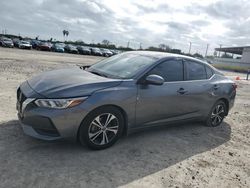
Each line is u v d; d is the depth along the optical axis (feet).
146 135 16.19
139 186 10.76
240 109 27.99
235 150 15.84
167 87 15.26
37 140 13.55
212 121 19.45
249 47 158.51
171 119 16.07
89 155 12.73
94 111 12.55
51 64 57.06
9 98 21.08
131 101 13.61
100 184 10.55
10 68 41.06
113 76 14.53
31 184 10.00
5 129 14.47
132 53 17.40
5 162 11.25
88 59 97.19
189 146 15.43
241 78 81.82
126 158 12.92
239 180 12.35
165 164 12.87
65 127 11.92
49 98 11.80
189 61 17.34
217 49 199.00
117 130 13.70
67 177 10.73
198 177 12.11
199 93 17.20
